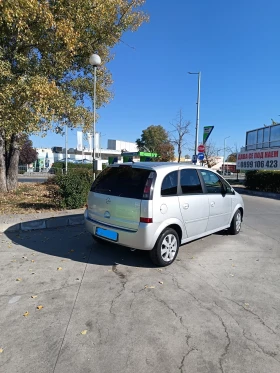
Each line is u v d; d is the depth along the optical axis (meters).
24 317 3.03
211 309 3.31
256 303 3.49
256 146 23.61
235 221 6.57
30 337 2.70
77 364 2.37
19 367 2.31
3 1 6.65
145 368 2.35
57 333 2.77
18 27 7.51
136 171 4.55
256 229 7.38
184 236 4.89
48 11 7.84
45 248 5.36
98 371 2.30
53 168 37.50
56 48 8.99
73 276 4.11
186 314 3.19
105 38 11.49
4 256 4.88
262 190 18.25
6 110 7.42
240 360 2.48
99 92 13.85
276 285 4.02
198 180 5.32
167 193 4.49
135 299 3.48
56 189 9.55
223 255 5.24
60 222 7.16
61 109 9.73
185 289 3.80
